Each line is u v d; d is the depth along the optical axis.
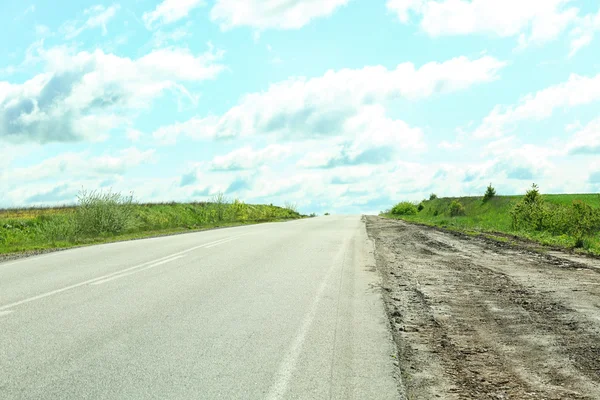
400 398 4.02
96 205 26.97
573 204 21.61
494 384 4.54
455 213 49.22
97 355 5.11
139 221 31.53
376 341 5.65
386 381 4.39
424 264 12.72
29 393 4.11
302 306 7.49
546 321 6.88
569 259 13.35
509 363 5.14
